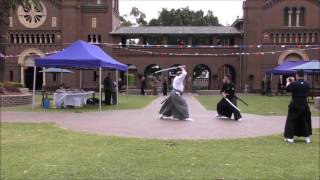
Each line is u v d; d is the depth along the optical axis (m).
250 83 57.38
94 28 58.34
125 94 48.12
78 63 23.95
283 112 23.25
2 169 8.80
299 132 12.70
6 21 29.89
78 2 58.16
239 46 57.66
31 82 59.53
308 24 56.91
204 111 23.52
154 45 58.34
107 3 58.03
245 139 13.06
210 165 9.21
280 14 57.19
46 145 11.53
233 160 9.77
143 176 8.24
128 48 58.38
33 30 58.00
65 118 19.02
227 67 61.22
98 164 9.21
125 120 18.17
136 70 58.53
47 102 25.53
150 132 14.41
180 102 18.27
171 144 11.81
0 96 26.19
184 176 8.27
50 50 58.00
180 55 58.34
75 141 12.23
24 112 22.08
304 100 12.62
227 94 18.83
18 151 10.67
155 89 48.41
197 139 12.90
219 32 58.56
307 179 8.16
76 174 8.38
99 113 21.69
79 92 26.91
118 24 64.69
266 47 57.28
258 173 8.55
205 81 74.25
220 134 14.12
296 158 10.13
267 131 15.06
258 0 57.25
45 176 8.24
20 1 26.22
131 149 11.00
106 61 25.05
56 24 58.00
